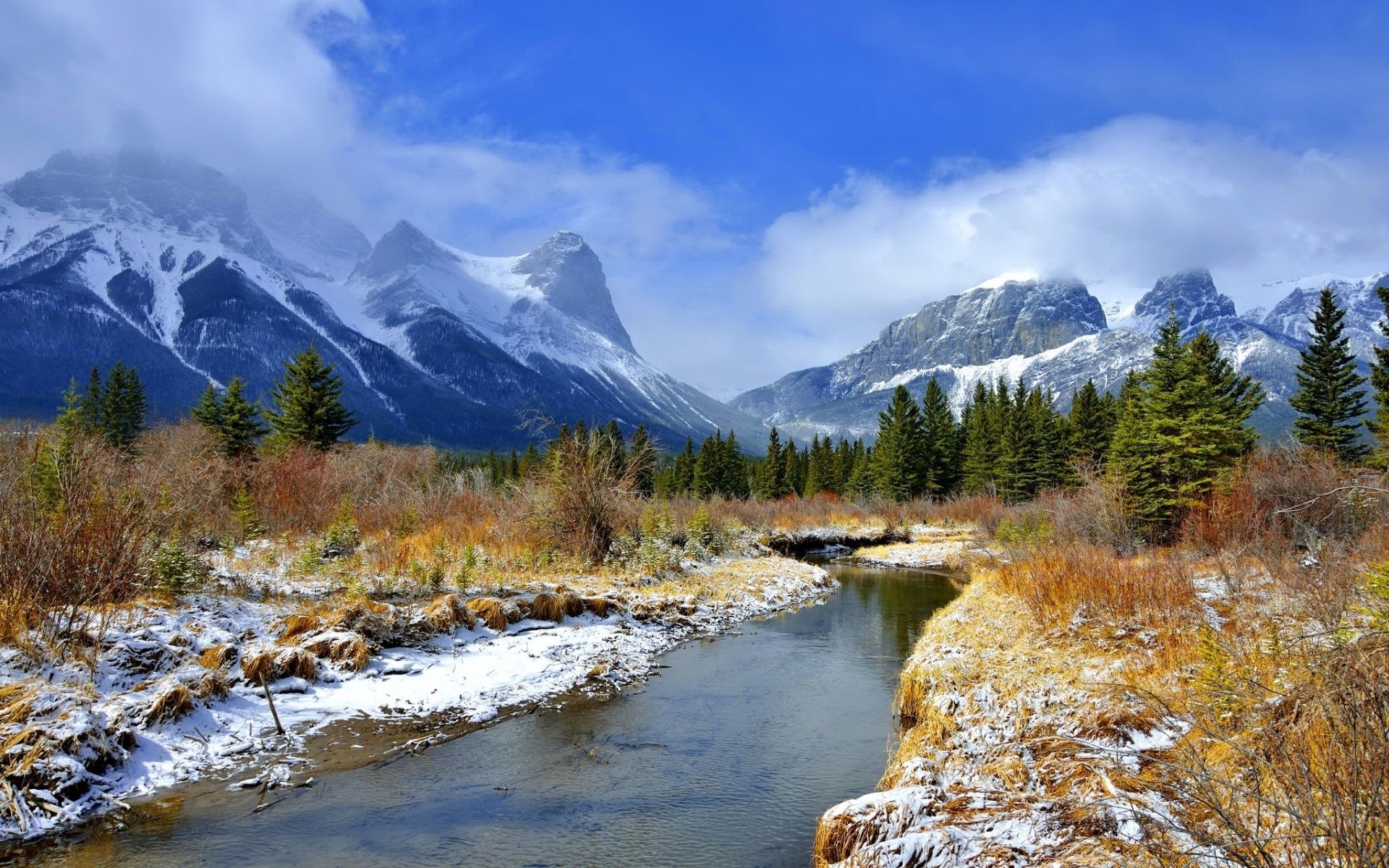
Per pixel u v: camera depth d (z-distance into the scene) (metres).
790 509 52.16
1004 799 6.85
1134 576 12.05
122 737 8.23
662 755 9.73
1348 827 4.16
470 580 18.14
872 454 72.56
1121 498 21.20
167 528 14.47
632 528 25.77
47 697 8.03
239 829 7.22
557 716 11.14
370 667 12.18
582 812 7.96
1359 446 31.28
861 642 17.08
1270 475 19.19
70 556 10.24
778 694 12.72
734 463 73.69
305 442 36.22
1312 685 5.38
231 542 18.55
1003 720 9.12
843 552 40.19
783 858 7.04
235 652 11.06
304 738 9.57
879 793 6.78
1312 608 8.55
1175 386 22.44
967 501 53.97
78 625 10.10
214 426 38.06
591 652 14.53
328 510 25.45
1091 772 7.03
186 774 8.27
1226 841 4.95
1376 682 4.88
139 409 50.19
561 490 23.67
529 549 22.33
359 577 17.56
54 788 7.19
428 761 9.18
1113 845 5.46
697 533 28.83
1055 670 10.10
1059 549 16.25
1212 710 7.07
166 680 9.52
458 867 6.73
